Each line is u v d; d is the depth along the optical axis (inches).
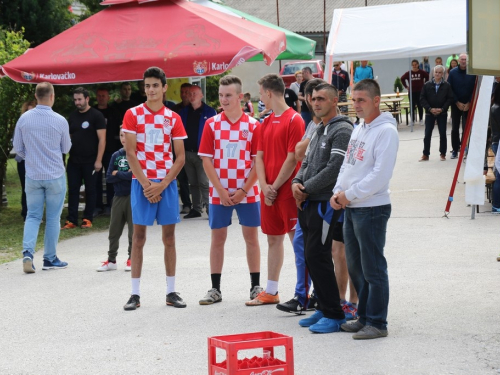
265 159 276.5
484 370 197.5
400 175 613.9
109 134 525.3
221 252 290.2
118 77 459.5
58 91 671.8
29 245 360.5
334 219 234.4
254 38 462.6
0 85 516.4
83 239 453.1
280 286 305.9
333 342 228.2
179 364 216.1
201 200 507.8
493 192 452.1
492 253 347.9
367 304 232.2
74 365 220.5
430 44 558.3
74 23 806.5
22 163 526.3
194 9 489.7
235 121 285.9
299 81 842.2
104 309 286.0
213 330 250.4
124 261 381.4
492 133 459.2
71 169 487.5
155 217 283.9
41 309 290.4
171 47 455.5
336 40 583.8
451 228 414.9
